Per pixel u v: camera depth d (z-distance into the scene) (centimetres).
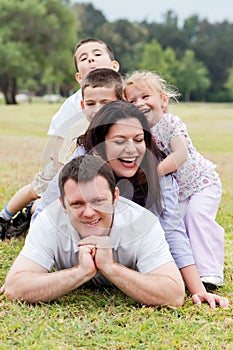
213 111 2428
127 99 358
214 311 300
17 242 418
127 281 294
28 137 1334
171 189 335
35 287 296
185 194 364
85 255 295
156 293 295
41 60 4569
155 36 7825
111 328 275
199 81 6438
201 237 349
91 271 294
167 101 366
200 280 326
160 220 329
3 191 593
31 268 304
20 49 4266
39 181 395
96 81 351
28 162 848
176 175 362
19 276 301
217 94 7006
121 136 298
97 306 305
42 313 288
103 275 315
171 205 331
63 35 4534
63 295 307
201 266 341
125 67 6656
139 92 354
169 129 347
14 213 427
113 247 302
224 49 7494
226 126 1692
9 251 394
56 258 312
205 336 270
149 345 260
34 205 423
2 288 314
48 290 296
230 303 317
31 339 261
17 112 2217
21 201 419
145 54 5334
